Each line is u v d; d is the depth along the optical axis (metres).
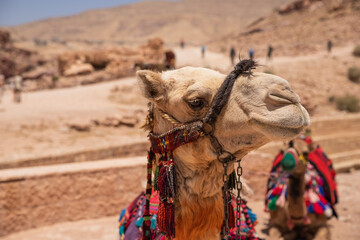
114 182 7.83
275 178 7.09
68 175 7.44
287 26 75.62
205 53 61.38
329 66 39.69
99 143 14.34
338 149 15.34
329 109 28.50
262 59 46.84
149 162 2.46
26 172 7.20
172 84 2.23
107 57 42.12
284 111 1.81
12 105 22.86
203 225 2.23
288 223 6.59
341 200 10.20
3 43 75.94
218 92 2.03
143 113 20.66
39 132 15.70
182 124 2.17
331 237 7.47
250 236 3.09
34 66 73.50
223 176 2.11
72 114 19.59
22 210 7.06
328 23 68.44
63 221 7.44
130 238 2.83
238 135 2.01
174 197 2.21
